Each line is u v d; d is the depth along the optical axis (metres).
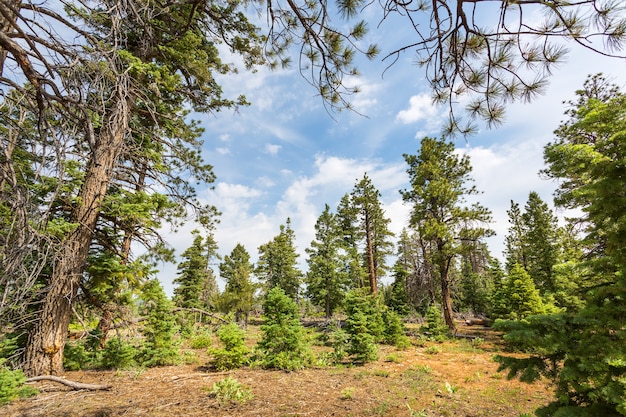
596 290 3.53
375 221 31.34
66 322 8.35
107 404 6.48
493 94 3.23
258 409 6.46
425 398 7.69
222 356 10.30
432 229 20.33
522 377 3.48
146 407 6.33
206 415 6.00
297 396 7.48
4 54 3.04
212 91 11.23
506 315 18.33
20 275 2.94
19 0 2.84
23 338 8.45
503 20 2.64
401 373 10.40
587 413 3.00
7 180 2.97
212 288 34.66
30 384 7.50
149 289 10.59
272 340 11.15
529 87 3.04
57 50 2.80
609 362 2.89
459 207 21.08
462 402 7.41
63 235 7.19
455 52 3.06
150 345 10.80
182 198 11.59
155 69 7.96
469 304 37.47
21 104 3.00
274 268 40.28
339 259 32.44
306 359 11.20
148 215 9.50
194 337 17.62
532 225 25.31
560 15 2.41
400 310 34.09
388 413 6.54
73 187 7.96
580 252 17.38
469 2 2.54
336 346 13.41
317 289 31.81
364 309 17.44
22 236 2.92
